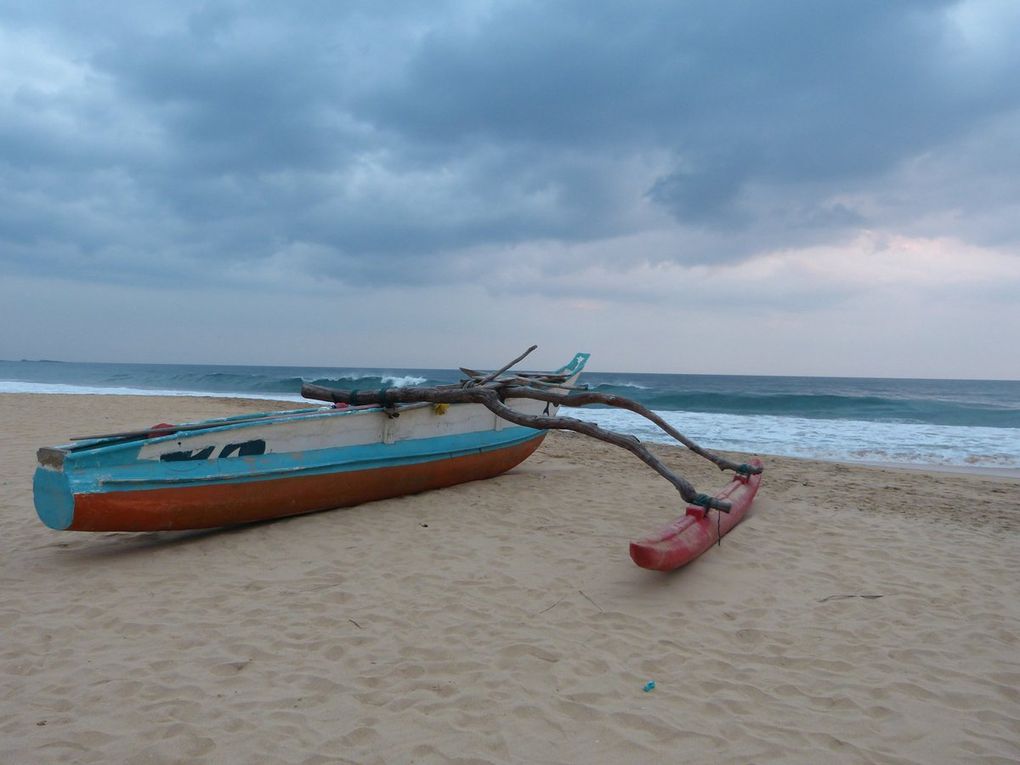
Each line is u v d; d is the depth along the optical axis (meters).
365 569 5.07
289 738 2.86
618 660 3.66
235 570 5.04
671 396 29.55
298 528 6.14
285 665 3.55
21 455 10.09
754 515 6.87
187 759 2.71
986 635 4.02
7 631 3.94
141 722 2.97
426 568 5.10
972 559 5.50
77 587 4.69
